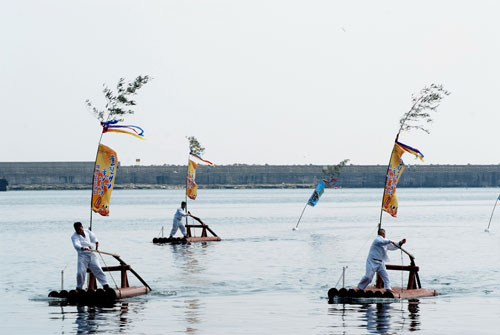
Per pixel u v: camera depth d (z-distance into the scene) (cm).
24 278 4609
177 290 4009
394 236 8038
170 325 3030
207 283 4288
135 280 4425
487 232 8575
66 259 5784
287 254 5950
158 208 16538
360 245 6806
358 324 3027
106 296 3631
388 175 3994
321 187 9112
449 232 8619
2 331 2919
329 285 4206
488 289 4016
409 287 3825
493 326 2980
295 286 4166
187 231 7450
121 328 2972
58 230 9431
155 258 5647
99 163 3916
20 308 3444
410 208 16038
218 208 16575
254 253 6031
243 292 3938
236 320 3128
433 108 4038
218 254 5950
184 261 5431
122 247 6644
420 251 6234
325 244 6931
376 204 19275
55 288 4159
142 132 4009
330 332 2880
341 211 14950
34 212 14788
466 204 18250
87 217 12712
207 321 3111
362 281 3712
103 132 3959
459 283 4269
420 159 3984
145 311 3353
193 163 7706
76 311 3359
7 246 7012
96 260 3688
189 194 7675
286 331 2902
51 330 2938
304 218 12144
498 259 5575
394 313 3275
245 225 10188
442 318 3148
